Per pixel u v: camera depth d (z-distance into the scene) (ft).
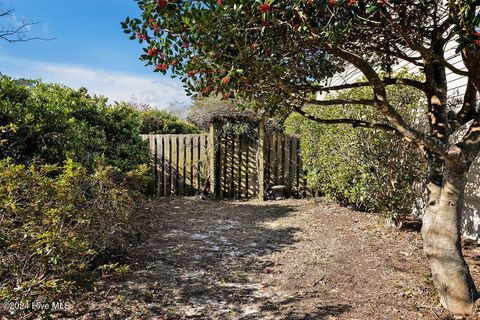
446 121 9.96
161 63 8.09
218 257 13.10
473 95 10.37
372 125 10.74
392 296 9.69
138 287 10.23
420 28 10.25
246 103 13.04
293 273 11.46
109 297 9.52
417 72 18.38
